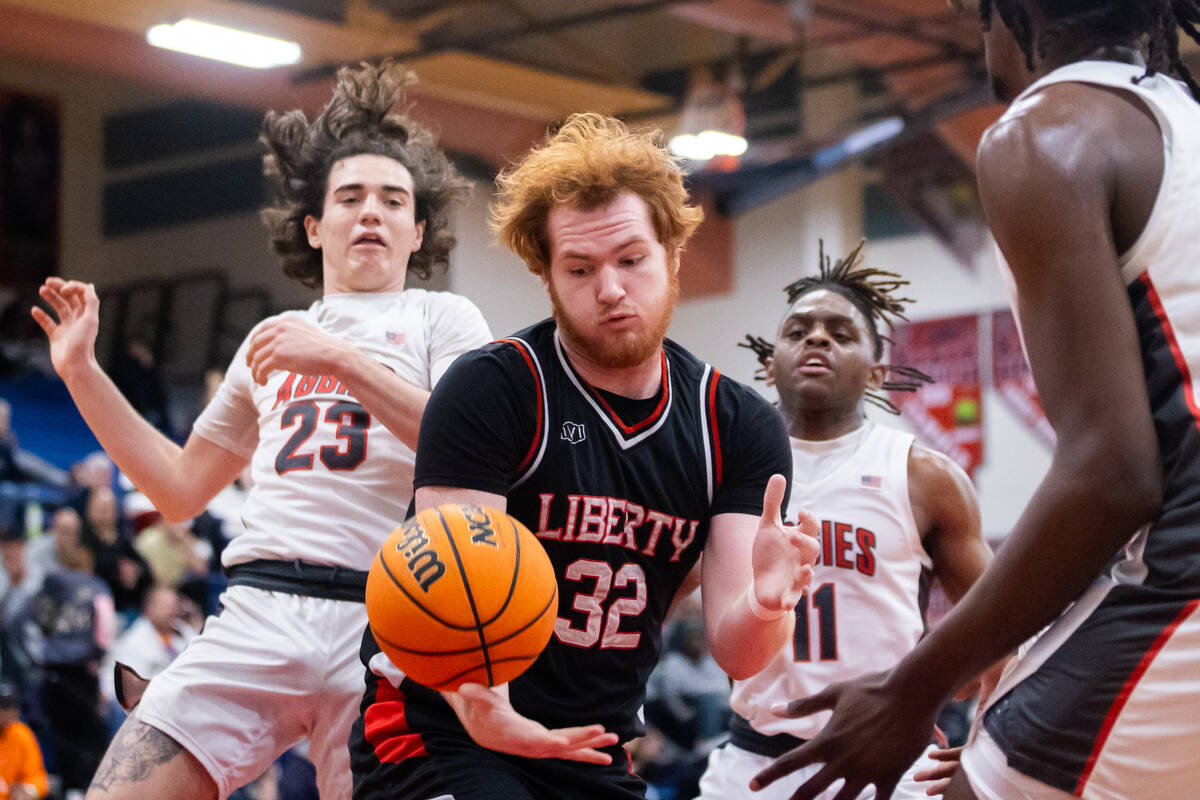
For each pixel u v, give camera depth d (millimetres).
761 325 15320
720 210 13680
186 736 3182
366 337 3461
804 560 2244
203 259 15977
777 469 2539
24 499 10648
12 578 8617
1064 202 1887
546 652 2402
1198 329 1908
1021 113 2004
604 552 2410
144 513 10047
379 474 3322
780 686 3756
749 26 12500
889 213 15336
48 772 8352
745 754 3799
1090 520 1812
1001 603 1875
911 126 12523
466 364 2391
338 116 3740
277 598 3297
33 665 8164
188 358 15789
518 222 2402
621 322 2303
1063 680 1953
